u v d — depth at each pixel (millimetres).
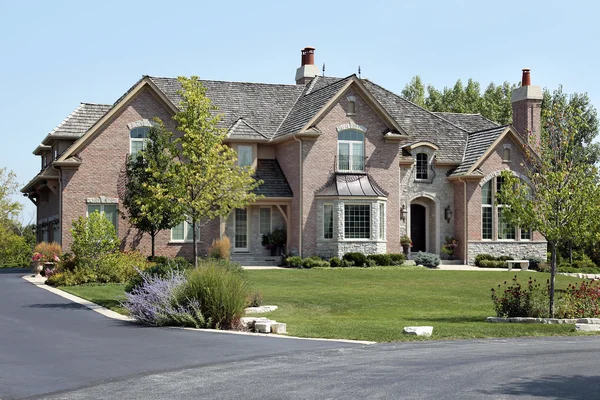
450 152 44031
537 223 21438
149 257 36531
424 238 43969
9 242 56719
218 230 40250
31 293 27094
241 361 13734
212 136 24891
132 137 38906
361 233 39344
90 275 30203
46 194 44688
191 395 10875
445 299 26703
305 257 39062
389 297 26875
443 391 11109
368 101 40562
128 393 11039
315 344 16016
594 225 21234
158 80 43531
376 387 11375
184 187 24438
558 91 61094
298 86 46562
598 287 22781
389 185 41031
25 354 14477
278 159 42125
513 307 21828
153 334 17469
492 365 13383
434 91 74250
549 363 13656
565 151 22422
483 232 43125
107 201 38219
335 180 39625
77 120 40531
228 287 19344
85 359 13938
